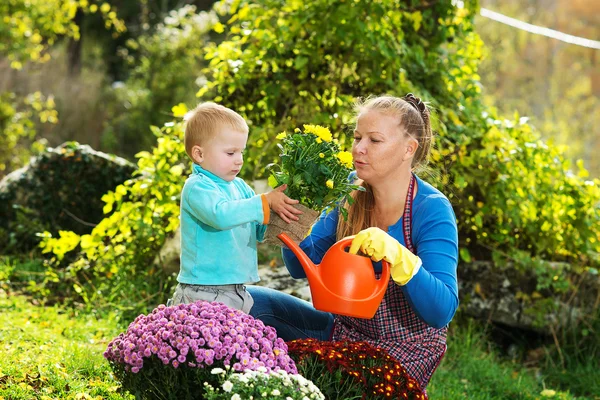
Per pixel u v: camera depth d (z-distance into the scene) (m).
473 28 6.15
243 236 3.13
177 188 5.46
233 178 3.15
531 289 5.84
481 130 5.78
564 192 5.93
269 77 5.67
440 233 3.10
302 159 2.85
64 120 14.07
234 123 3.10
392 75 5.58
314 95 5.63
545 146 5.98
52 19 11.87
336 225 3.42
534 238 5.97
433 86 5.84
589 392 5.32
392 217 3.23
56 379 3.44
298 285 5.11
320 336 3.45
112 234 5.63
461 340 5.57
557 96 15.02
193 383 2.62
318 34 5.36
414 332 3.19
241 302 3.13
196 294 3.04
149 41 15.99
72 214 6.87
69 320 5.04
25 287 5.92
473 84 6.18
